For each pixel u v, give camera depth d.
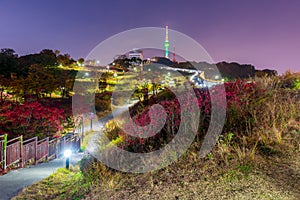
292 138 4.49
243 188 3.31
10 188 5.71
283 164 3.78
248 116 5.29
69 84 34.75
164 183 3.80
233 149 4.31
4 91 26.45
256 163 3.85
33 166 8.87
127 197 3.64
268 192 3.16
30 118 14.55
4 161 7.69
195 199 3.24
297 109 5.53
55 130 15.09
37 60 42.06
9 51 38.31
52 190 5.43
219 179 3.60
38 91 29.84
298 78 8.51
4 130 13.20
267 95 6.45
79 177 5.48
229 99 5.82
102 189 4.23
